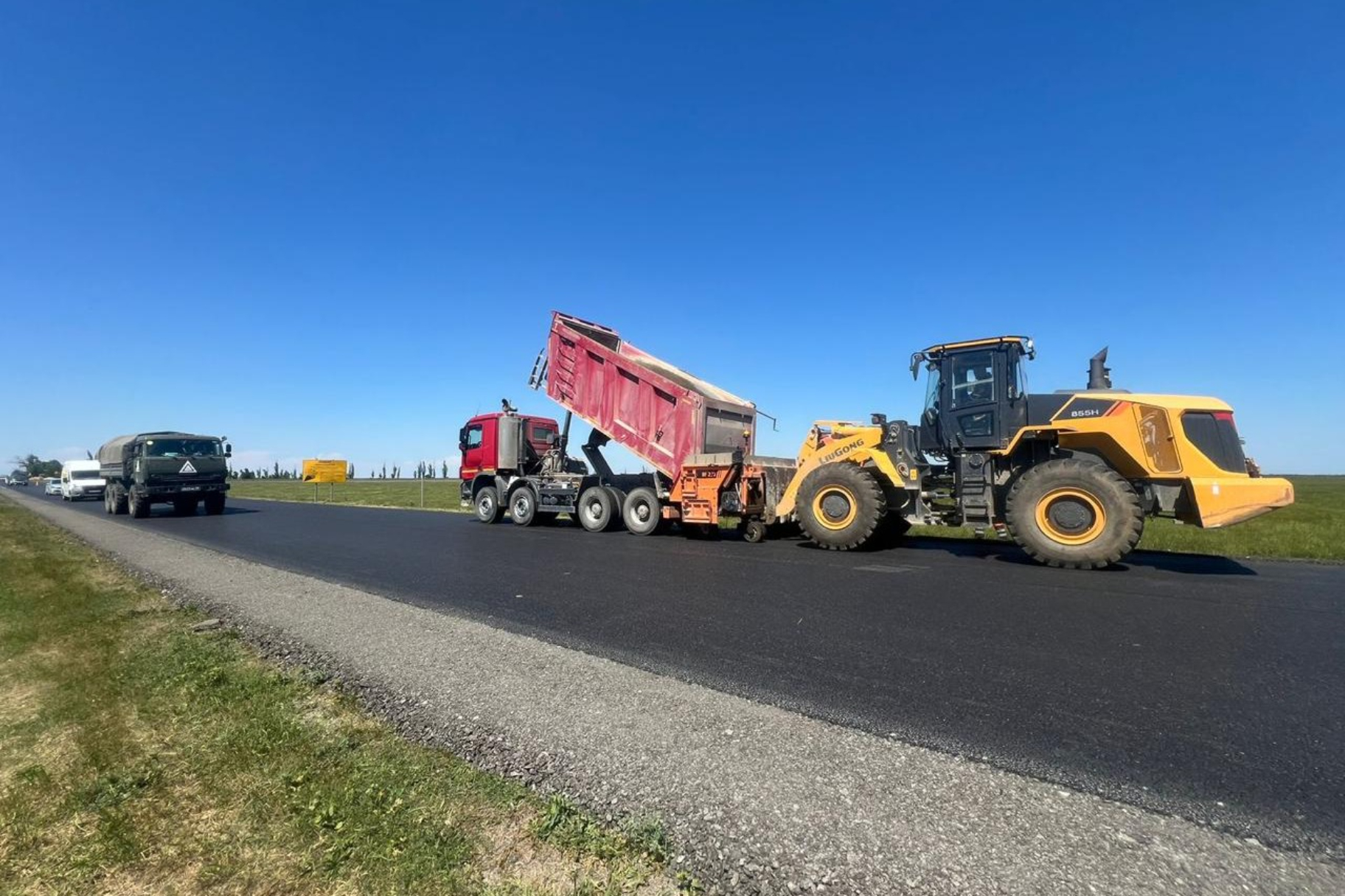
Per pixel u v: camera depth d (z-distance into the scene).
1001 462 9.38
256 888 2.16
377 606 6.12
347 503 27.28
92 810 2.64
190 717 3.52
